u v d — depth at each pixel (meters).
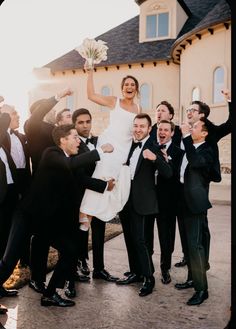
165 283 4.73
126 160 4.68
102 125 22.80
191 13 23.34
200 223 4.07
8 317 3.73
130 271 4.88
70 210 3.85
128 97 4.82
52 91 22.84
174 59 20.55
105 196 4.43
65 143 3.93
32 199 3.78
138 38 23.02
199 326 3.56
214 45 17.27
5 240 4.81
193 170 4.03
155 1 22.11
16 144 5.18
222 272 5.20
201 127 4.22
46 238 3.90
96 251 4.89
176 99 21.14
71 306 4.01
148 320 3.69
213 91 17.55
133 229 4.38
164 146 4.34
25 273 5.02
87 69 4.77
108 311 3.89
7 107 4.54
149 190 4.33
